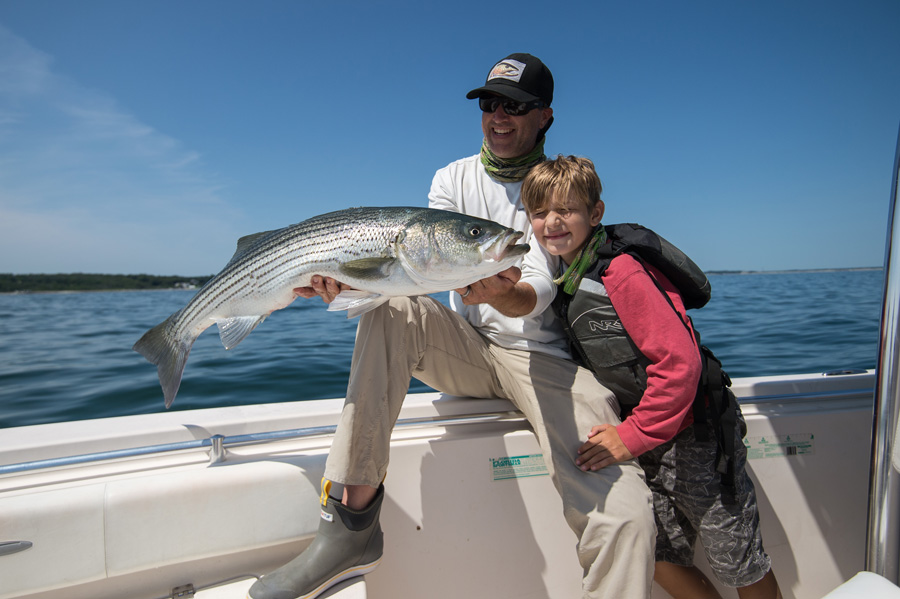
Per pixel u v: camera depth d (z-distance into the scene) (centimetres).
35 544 159
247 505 180
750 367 597
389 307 203
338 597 171
